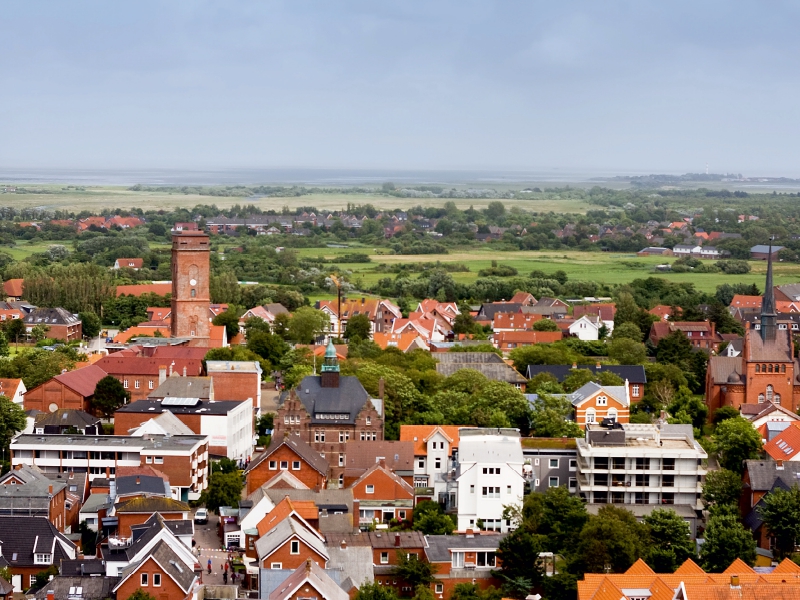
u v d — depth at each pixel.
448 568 180.62
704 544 184.75
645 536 185.50
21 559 173.88
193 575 161.25
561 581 171.38
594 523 183.12
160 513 187.25
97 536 195.12
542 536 194.88
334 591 153.62
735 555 180.62
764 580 147.50
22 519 178.38
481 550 182.50
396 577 177.12
